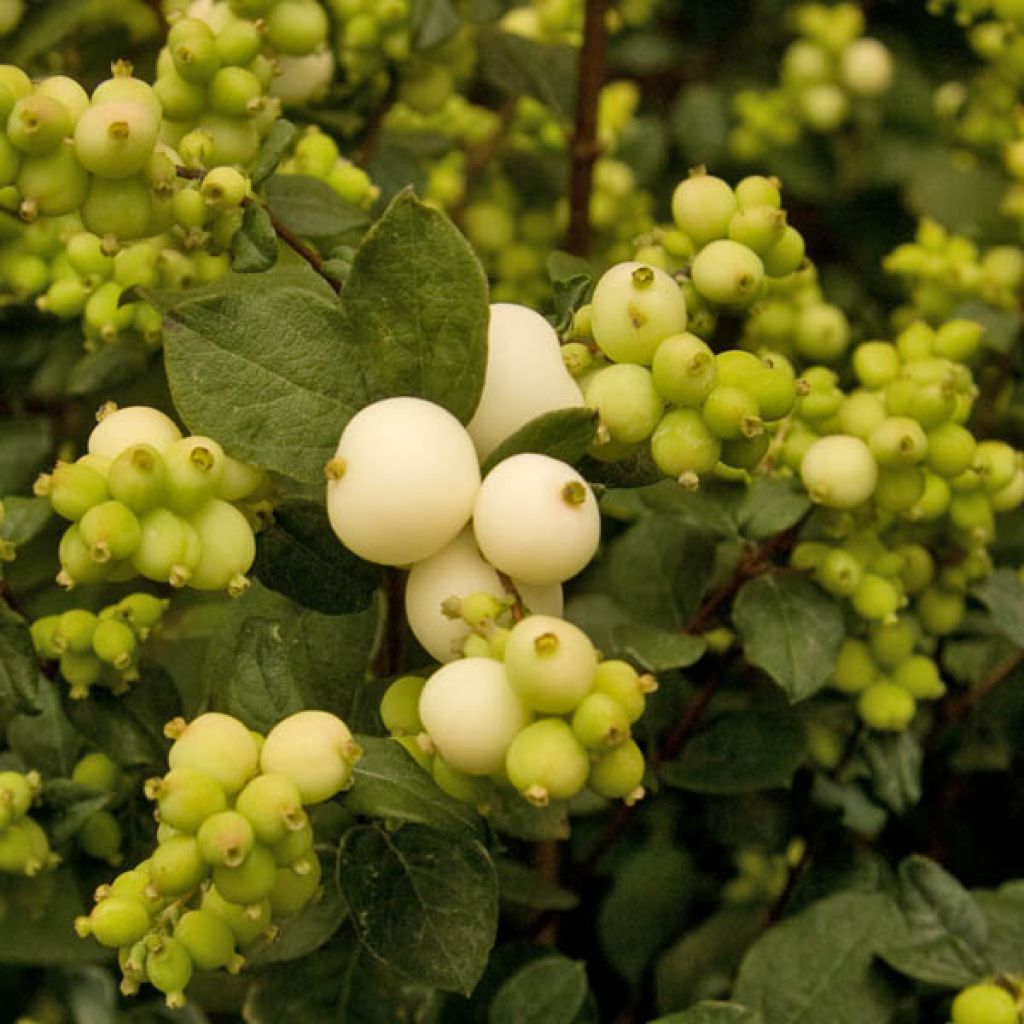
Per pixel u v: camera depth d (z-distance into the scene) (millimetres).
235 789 265
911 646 360
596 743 258
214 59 313
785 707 376
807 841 384
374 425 268
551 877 384
